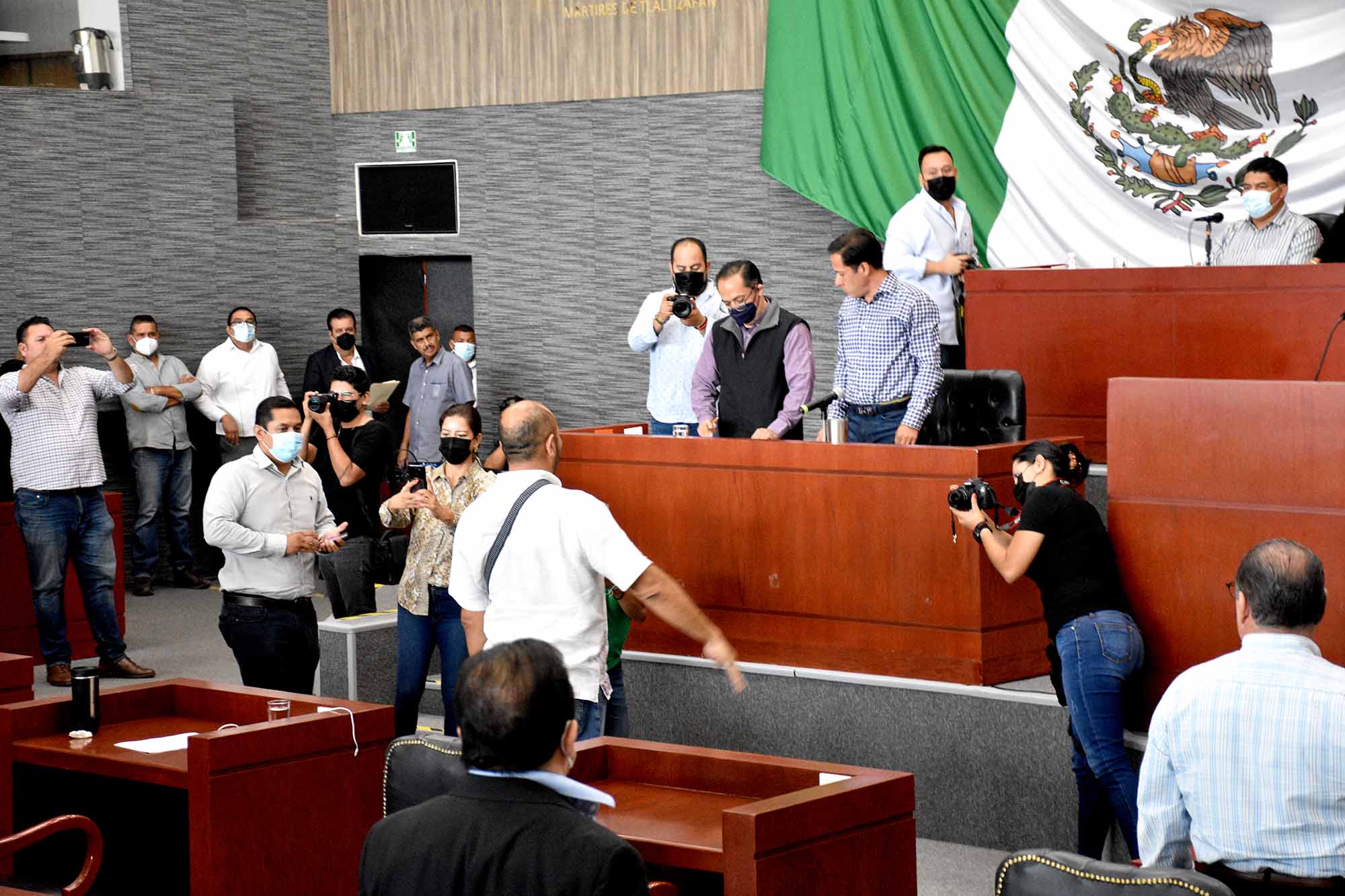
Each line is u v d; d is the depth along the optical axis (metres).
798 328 6.55
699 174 10.34
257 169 11.26
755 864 3.19
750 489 5.80
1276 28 7.99
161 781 4.09
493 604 4.25
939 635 5.43
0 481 8.28
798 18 9.55
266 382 10.48
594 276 10.84
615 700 5.34
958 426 6.14
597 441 6.12
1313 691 3.18
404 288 11.76
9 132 9.93
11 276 9.96
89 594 7.74
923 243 7.54
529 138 10.99
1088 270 6.61
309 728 4.12
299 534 5.62
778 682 5.74
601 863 2.28
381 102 11.48
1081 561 4.69
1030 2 8.69
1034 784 5.23
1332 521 4.45
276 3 11.28
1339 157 7.88
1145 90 8.38
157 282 10.53
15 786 4.51
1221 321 6.31
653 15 10.41
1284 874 3.20
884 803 3.50
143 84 10.54
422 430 10.49
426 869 2.32
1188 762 3.30
